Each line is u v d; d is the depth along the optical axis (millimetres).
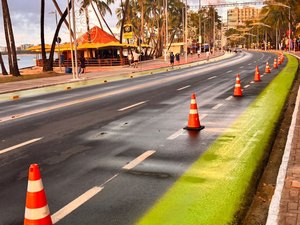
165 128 10516
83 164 7434
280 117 11648
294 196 5246
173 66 50562
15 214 5281
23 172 7094
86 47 56219
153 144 8789
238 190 5895
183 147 8461
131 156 7867
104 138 9547
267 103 14359
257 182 6328
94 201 5641
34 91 24328
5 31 41281
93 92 21250
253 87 20016
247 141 8828
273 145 8688
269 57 68000
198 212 5133
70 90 23453
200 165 7160
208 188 6004
